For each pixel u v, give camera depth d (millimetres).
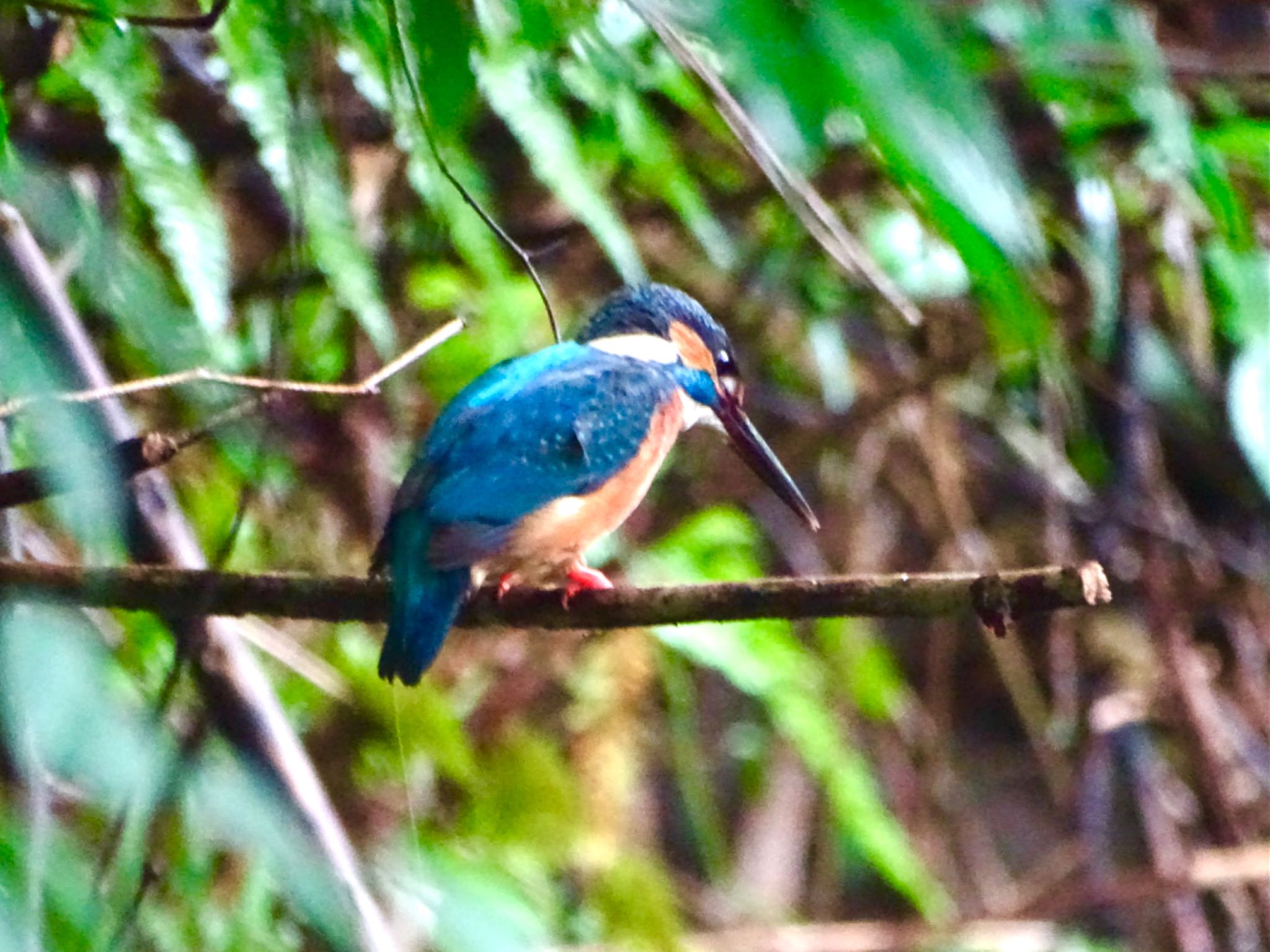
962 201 2459
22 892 3945
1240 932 11156
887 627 14117
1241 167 8203
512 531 5750
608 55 6246
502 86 6145
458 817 9016
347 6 4578
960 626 13844
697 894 12070
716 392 7785
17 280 4613
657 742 12750
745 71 2428
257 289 8148
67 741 3734
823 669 10945
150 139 5887
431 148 4191
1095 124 8227
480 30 4938
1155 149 7637
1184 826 12328
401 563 5453
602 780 9781
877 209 9688
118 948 4797
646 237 10398
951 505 11430
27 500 4270
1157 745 12383
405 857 7184
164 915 6305
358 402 8820
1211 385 10273
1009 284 2652
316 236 5695
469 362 9320
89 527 3859
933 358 10562
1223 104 8188
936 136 2459
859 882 13195
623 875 9484
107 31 5820
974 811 13617
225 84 7238
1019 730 14164
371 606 5234
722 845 12758
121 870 5562
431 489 5836
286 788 5207
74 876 4246
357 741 8523
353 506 9133
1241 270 7914
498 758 9281
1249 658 11531
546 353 6906
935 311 10289
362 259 5809
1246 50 8875
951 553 11664
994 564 11797
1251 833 11531
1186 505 12164
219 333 6426
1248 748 11547
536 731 10023
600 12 6113
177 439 4375
